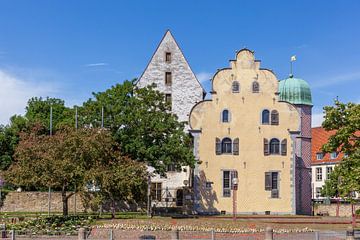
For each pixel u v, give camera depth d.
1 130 68.12
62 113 76.00
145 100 50.72
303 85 66.31
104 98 50.69
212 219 45.22
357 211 32.31
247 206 55.28
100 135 41.03
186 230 35.84
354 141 33.88
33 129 67.00
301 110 65.12
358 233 37.31
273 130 56.47
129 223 37.28
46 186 39.41
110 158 41.75
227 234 35.38
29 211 55.78
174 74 65.81
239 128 56.31
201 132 56.06
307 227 40.34
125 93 51.00
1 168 65.38
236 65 57.09
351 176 30.81
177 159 49.06
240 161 55.84
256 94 56.81
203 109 56.38
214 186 55.34
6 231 33.19
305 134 63.78
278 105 56.81
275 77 57.09
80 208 56.41
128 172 40.28
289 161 56.19
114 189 40.12
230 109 56.56
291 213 55.44
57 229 34.94
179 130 49.94
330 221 47.47
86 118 50.19
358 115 32.59
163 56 66.12
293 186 55.88
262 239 33.72
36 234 33.59
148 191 48.62
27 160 38.84
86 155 39.22
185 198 57.47
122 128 49.88
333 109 33.88
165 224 37.44
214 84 56.81
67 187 44.47
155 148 48.22
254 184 55.62
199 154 55.78
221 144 56.00
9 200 55.81
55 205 56.69
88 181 38.62
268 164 55.97
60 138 40.09
